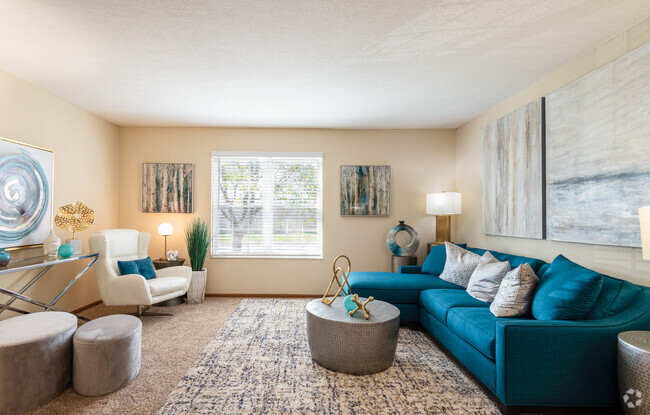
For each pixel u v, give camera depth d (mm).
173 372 2467
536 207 3080
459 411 2014
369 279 3629
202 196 4867
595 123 2463
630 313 2016
